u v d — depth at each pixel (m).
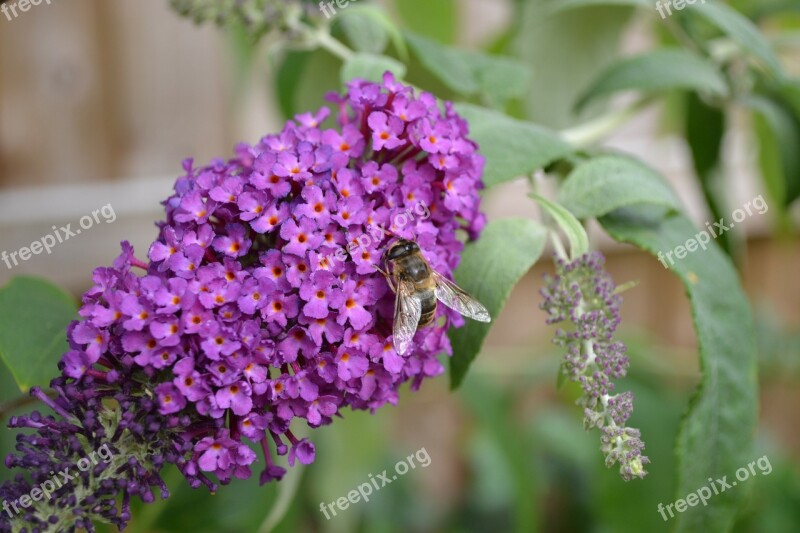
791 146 0.35
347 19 0.32
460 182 0.27
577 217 0.29
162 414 0.24
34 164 0.45
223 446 0.25
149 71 0.46
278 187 0.25
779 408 0.59
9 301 0.29
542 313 0.54
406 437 0.54
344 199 0.25
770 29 0.44
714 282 0.29
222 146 0.48
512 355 0.50
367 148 0.27
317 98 0.34
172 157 0.47
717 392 0.29
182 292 0.25
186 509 0.35
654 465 0.39
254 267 0.26
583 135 0.35
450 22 0.39
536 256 0.28
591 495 0.50
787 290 0.57
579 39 0.36
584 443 0.49
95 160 0.46
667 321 0.56
